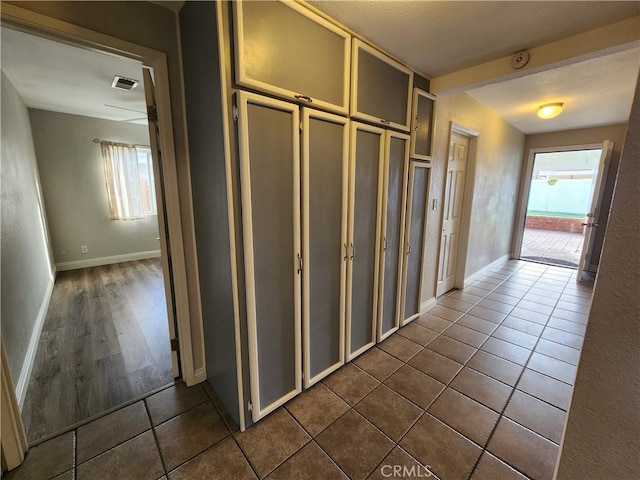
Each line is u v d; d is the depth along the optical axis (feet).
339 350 6.61
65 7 4.02
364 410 5.54
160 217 5.67
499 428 5.16
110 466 4.44
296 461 4.52
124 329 8.64
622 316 1.74
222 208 4.51
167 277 5.95
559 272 14.80
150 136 5.35
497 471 4.37
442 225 10.05
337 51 5.27
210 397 5.87
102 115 14.51
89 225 15.28
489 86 9.26
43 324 8.91
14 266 7.16
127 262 16.33
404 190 7.50
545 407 5.66
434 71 7.50
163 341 8.00
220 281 4.98
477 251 13.37
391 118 6.73
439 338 8.21
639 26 5.14
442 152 9.50
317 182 5.33
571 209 30.55
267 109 4.41
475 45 6.15
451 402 5.77
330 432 5.05
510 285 12.81
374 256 7.07
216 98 4.16
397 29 5.54
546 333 8.54
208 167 4.76
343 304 6.37
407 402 5.76
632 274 1.68
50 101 11.97
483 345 7.86
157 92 5.02
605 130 13.97
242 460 4.54
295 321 5.47
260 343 5.01
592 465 1.98
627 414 1.80
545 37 5.85
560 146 15.37
